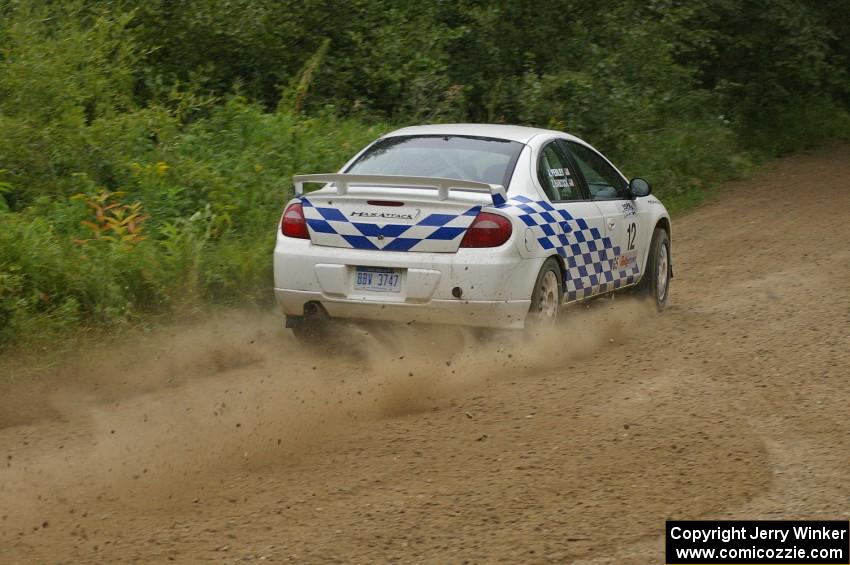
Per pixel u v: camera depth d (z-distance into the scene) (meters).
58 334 11.16
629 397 9.83
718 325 13.30
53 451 8.55
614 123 25.50
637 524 6.91
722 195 27.16
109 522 6.99
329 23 22.41
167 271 12.65
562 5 26.91
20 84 15.55
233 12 20.22
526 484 7.61
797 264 17.84
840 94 40.25
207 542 6.63
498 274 10.77
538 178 11.96
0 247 11.70
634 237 13.83
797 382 10.38
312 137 17.77
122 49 17.80
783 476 7.80
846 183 28.75
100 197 14.03
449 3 25.34
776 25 34.41
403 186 11.48
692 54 34.12
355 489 7.53
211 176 15.17
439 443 8.55
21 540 6.70
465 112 23.72
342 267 11.12
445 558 6.39
